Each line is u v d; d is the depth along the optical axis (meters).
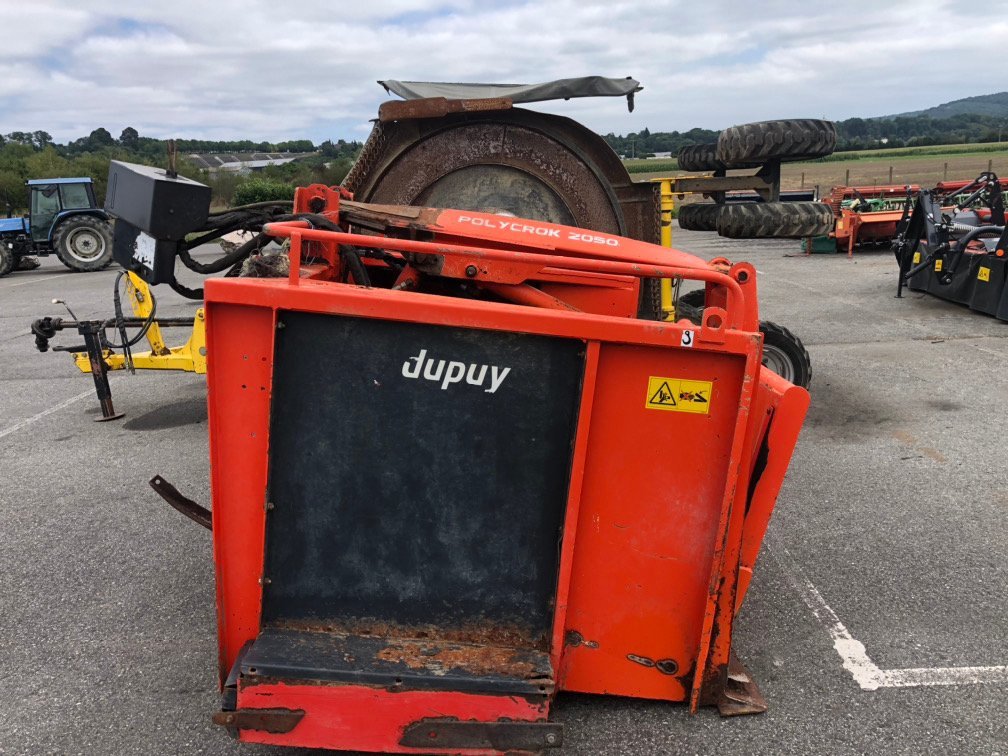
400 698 2.45
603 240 3.74
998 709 2.94
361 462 2.54
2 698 3.08
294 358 2.46
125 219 3.77
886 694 3.03
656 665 2.80
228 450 2.53
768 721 2.87
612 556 2.65
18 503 5.01
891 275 13.91
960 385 7.07
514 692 2.45
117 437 6.30
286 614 2.64
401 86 5.92
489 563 2.61
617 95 5.48
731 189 6.09
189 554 4.29
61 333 10.73
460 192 5.49
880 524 4.47
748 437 2.55
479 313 2.39
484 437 2.52
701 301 6.81
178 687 3.14
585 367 2.44
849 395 6.89
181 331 10.60
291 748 2.75
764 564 4.06
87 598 3.84
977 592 3.75
